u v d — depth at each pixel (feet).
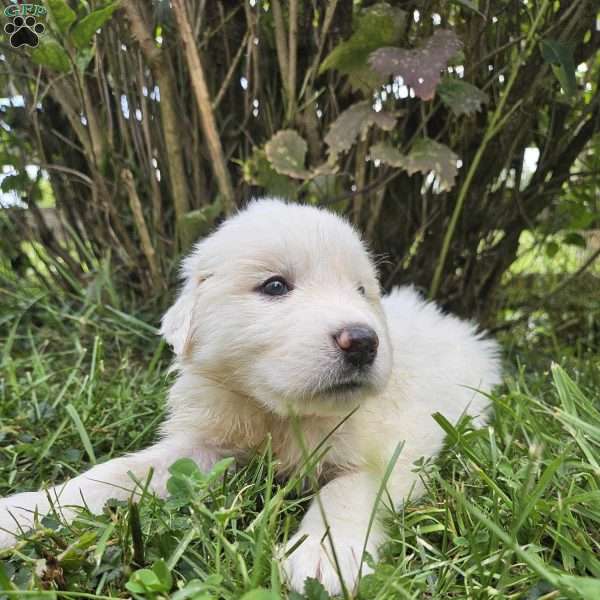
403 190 2.37
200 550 1.09
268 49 2.25
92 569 1.02
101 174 2.34
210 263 1.41
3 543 1.18
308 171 2.06
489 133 2.03
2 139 2.59
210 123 2.08
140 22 1.97
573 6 1.99
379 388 1.25
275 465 1.33
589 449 1.27
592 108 2.25
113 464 1.37
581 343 2.62
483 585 0.97
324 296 1.29
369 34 1.91
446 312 2.49
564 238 2.81
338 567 0.92
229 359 1.34
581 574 1.03
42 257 2.68
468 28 2.08
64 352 2.18
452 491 1.08
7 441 1.62
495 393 1.75
